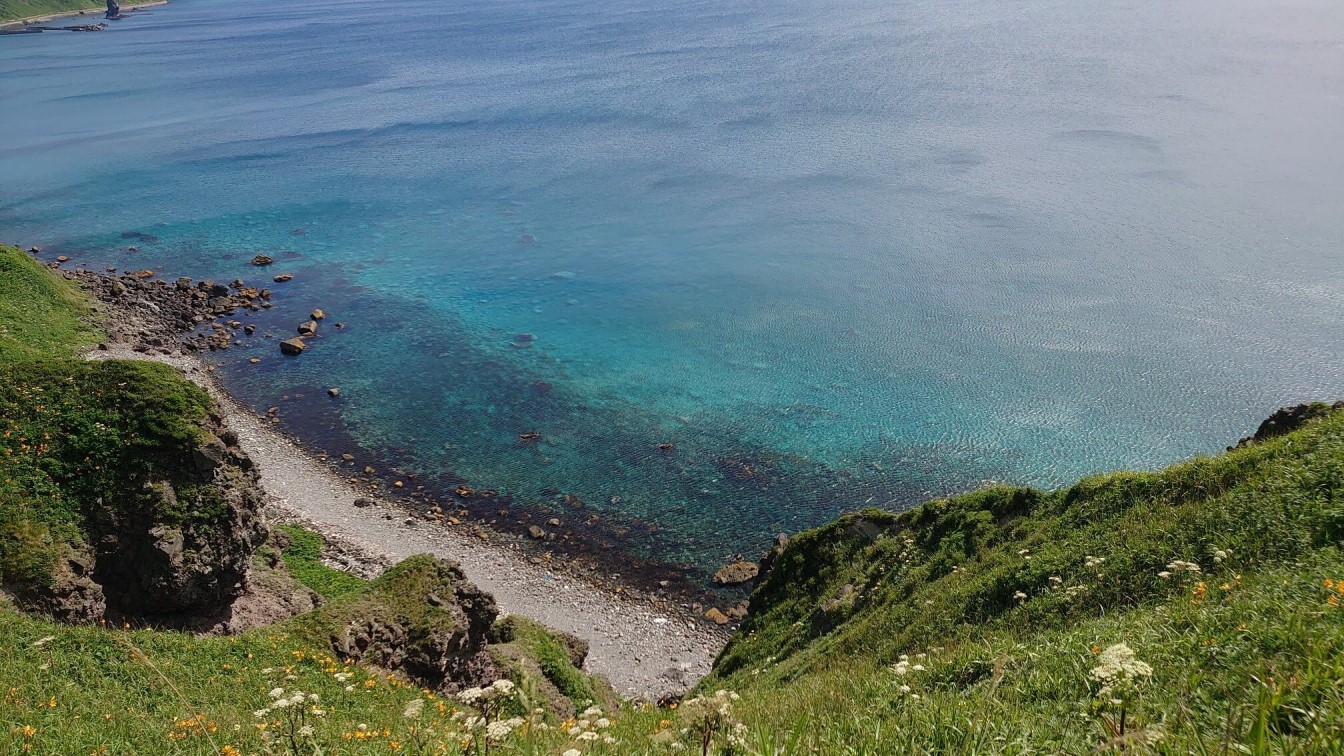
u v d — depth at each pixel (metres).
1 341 57.03
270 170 125.94
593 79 184.25
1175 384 59.75
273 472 53.28
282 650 24.38
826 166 114.25
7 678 18.64
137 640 22.48
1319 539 14.88
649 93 166.50
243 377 66.50
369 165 126.81
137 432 31.62
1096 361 63.59
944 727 8.59
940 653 17.50
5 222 102.12
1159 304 70.81
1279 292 70.62
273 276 86.44
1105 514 23.02
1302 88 131.38
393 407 62.78
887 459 54.53
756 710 13.94
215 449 32.34
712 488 52.66
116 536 29.47
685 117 146.25
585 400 63.47
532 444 57.91
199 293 80.19
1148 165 102.88
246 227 101.31
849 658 23.67
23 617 22.94
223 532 31.53
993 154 112.88
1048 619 18.72
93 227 100.69
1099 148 111.25
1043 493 28.02
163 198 112.38
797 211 99.06
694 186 110.38
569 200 107.81
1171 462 51.91
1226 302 69.94
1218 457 22.97
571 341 72.62
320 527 46.72
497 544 47.78
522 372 67.88
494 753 10.05
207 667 22.12
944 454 54.69
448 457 56.41
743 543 47.91
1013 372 63.31
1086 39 187.62
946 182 104.19
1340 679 6.57
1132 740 6.38
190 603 30.27
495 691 9.73
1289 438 20.83
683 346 70.94
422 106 167.12
